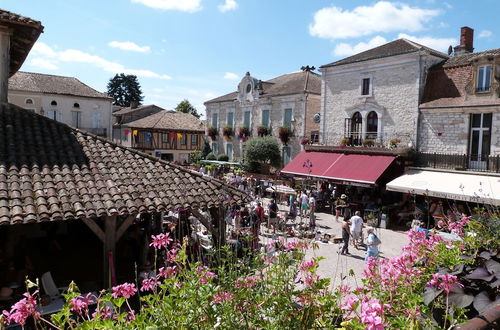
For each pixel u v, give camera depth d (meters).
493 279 3.05
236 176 23.05
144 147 42.75
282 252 3.76
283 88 29.33
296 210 16.17
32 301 2.88
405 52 19.12
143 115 48.97
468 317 3.02
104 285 7.76
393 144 19.28
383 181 19.53
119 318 2.69
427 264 3.78
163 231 10.45
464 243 4.14
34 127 9.59
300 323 2.98
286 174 22.88
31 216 6.72
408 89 19.30
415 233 4.41
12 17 9.13
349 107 22.19
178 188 8.96
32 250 11.41
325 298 3.01
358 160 20.27
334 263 11.52
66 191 7.65
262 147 27.36
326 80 23.61
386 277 3.43
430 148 18.56
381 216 17.17
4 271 8.17
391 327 2.59
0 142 8.52
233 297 3.04
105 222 7.75
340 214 19.55
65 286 8.88
